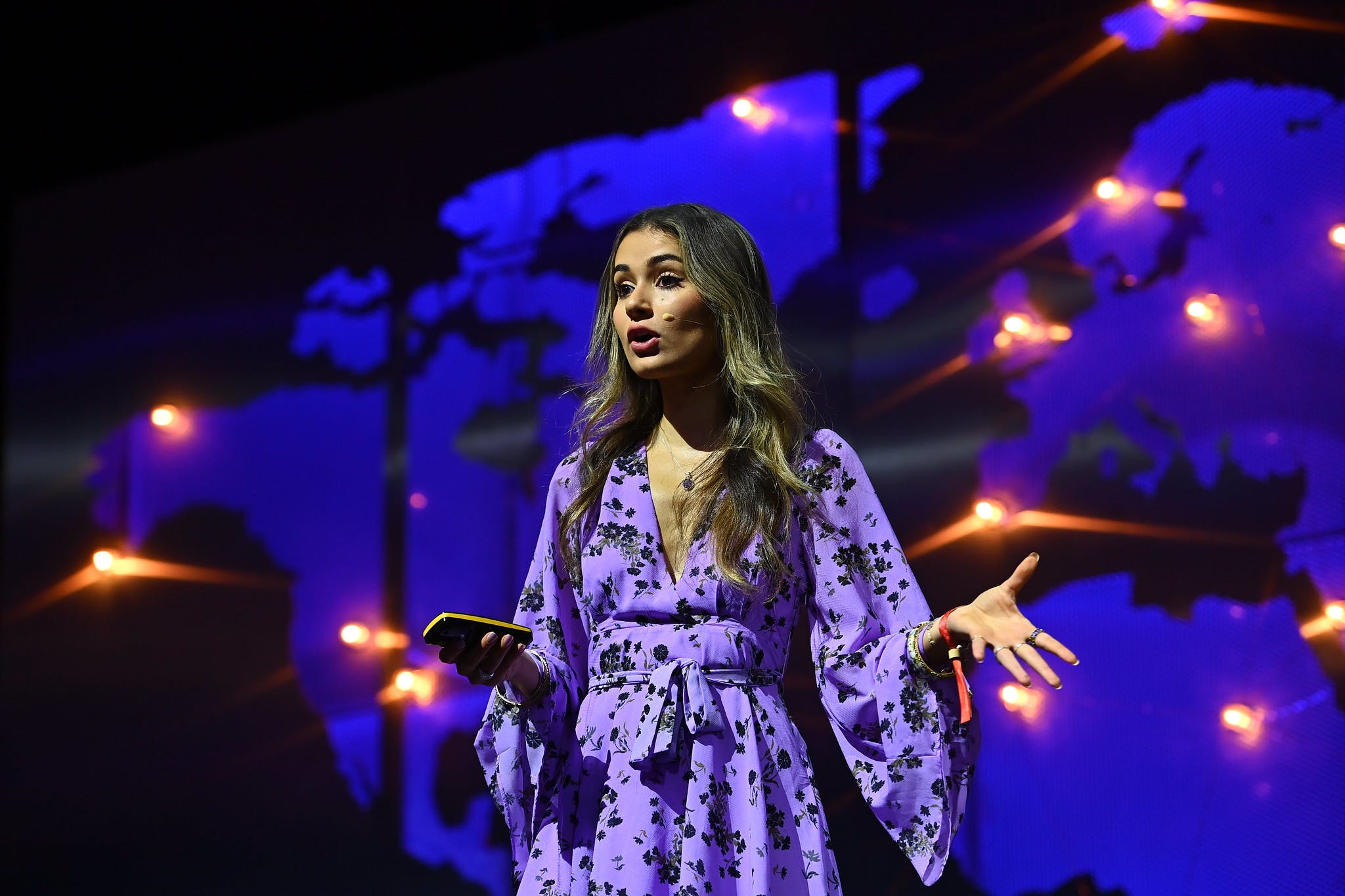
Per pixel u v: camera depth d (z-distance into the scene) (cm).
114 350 694
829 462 231
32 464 703
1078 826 441
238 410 655
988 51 499
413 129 637
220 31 646
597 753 218
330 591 613
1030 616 460
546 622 238
